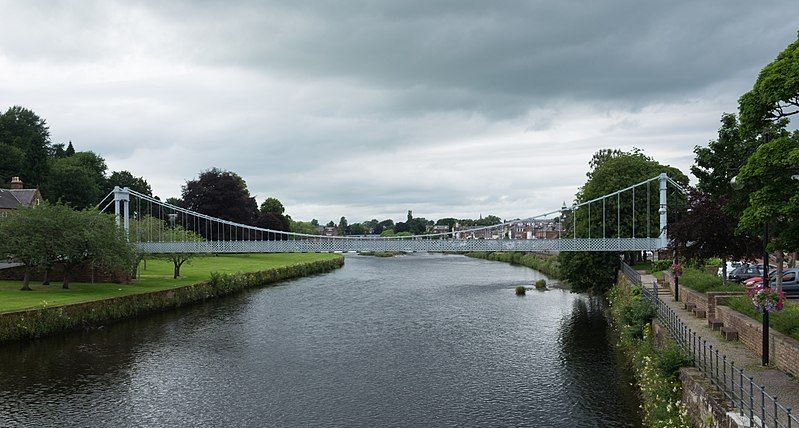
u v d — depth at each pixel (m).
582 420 23.05
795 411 14.86
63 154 128.12
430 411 24.73
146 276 63.03
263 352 35.38
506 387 27.81
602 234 65.38
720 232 31.48
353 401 26.16
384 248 68.62
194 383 29.02
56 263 54.50
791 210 16.95
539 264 96.12
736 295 27.97
